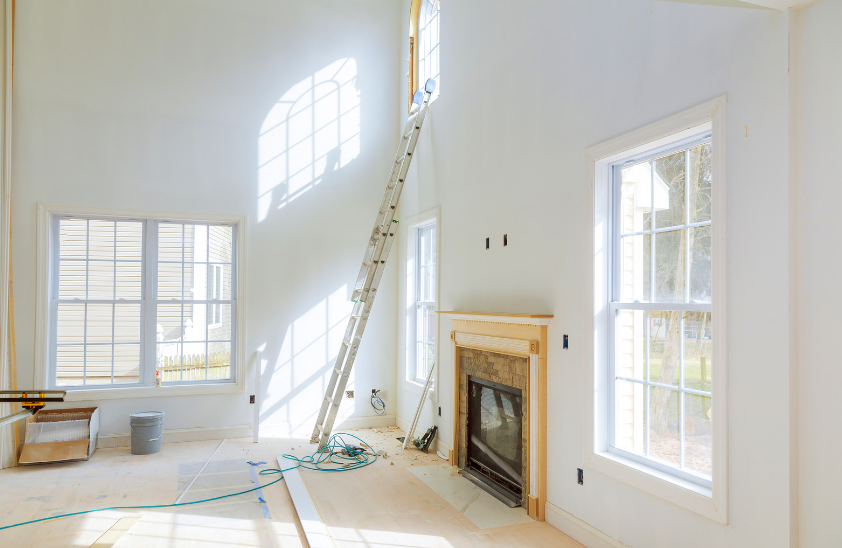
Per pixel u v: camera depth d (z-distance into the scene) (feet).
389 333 20.67
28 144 16.78
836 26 6.63
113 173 17.60
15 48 16.72
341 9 20.54
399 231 20.65
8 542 10.57
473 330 14.35
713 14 8.09
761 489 7.25
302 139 19.79
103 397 17.29
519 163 12.98
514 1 13.30
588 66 10.71
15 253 16.55
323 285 19.84
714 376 7.95
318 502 12.69
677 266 9.11
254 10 19.36
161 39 18.25
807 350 6.86
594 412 10.33
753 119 7.47
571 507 10.93
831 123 6.65
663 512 8.79
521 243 12.82
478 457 14.62
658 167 9.57
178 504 12.58
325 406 17.90
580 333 10.74
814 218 6.82
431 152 17.88
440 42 17.40
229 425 18.67
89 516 11.86
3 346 15.67
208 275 18.88
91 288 17.69
